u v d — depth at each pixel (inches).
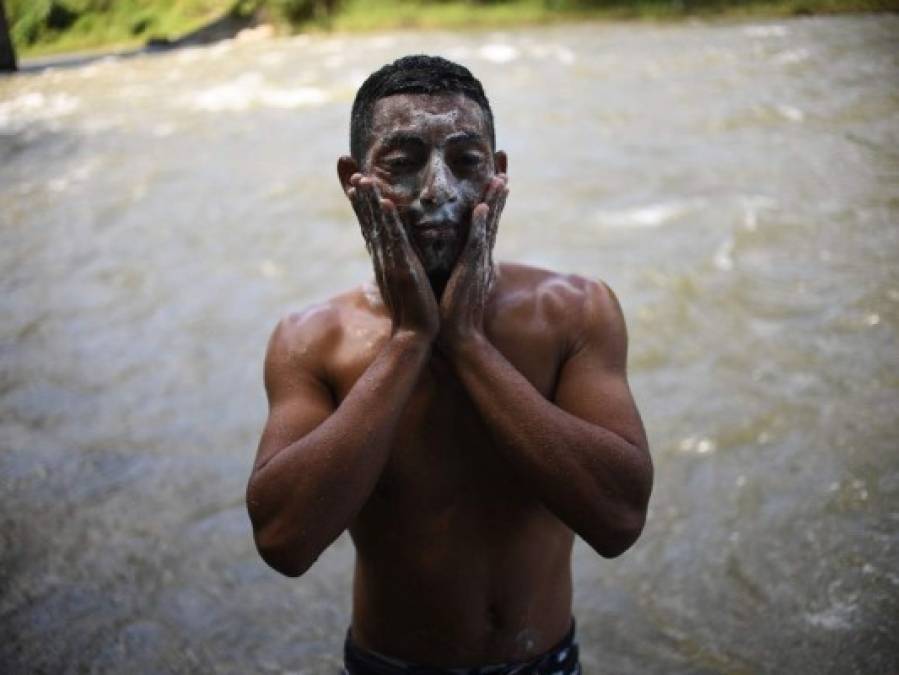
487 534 83.1
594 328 83.3
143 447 233.6
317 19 1000.9
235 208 421.4
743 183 391.2
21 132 605.6
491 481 82.1
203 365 277.4
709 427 222.1
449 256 77.2
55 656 165.2
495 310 82.9
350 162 83.0
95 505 209.9
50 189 476.1
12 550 194.9
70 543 196.9
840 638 159.5
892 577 171.6
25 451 233.6
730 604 169.5
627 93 564.7
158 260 367.6
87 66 890.7
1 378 275.7
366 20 978.1
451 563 83.2
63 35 1149.1
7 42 892.6
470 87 78.8
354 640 91.4
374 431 74.2
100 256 377.4
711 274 306.2
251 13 1027.9
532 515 83.9
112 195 456.8
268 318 308.3
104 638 169.8
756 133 462.6
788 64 604.7
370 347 82.5
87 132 591.8
